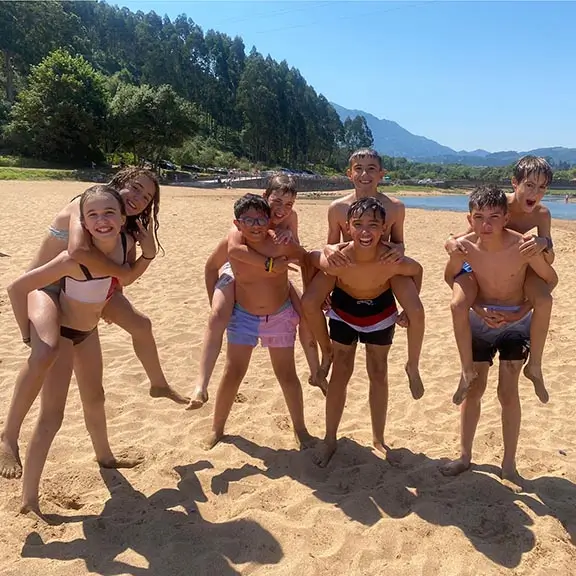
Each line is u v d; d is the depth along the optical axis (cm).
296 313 441
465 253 376
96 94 6219
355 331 410
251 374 594
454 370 630
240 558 310
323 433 472
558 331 775
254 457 426
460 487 382
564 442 466
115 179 371
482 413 520
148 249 377
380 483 389
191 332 724
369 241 367
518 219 396
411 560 312
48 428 344
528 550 320
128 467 411
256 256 404
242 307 431
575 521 354
